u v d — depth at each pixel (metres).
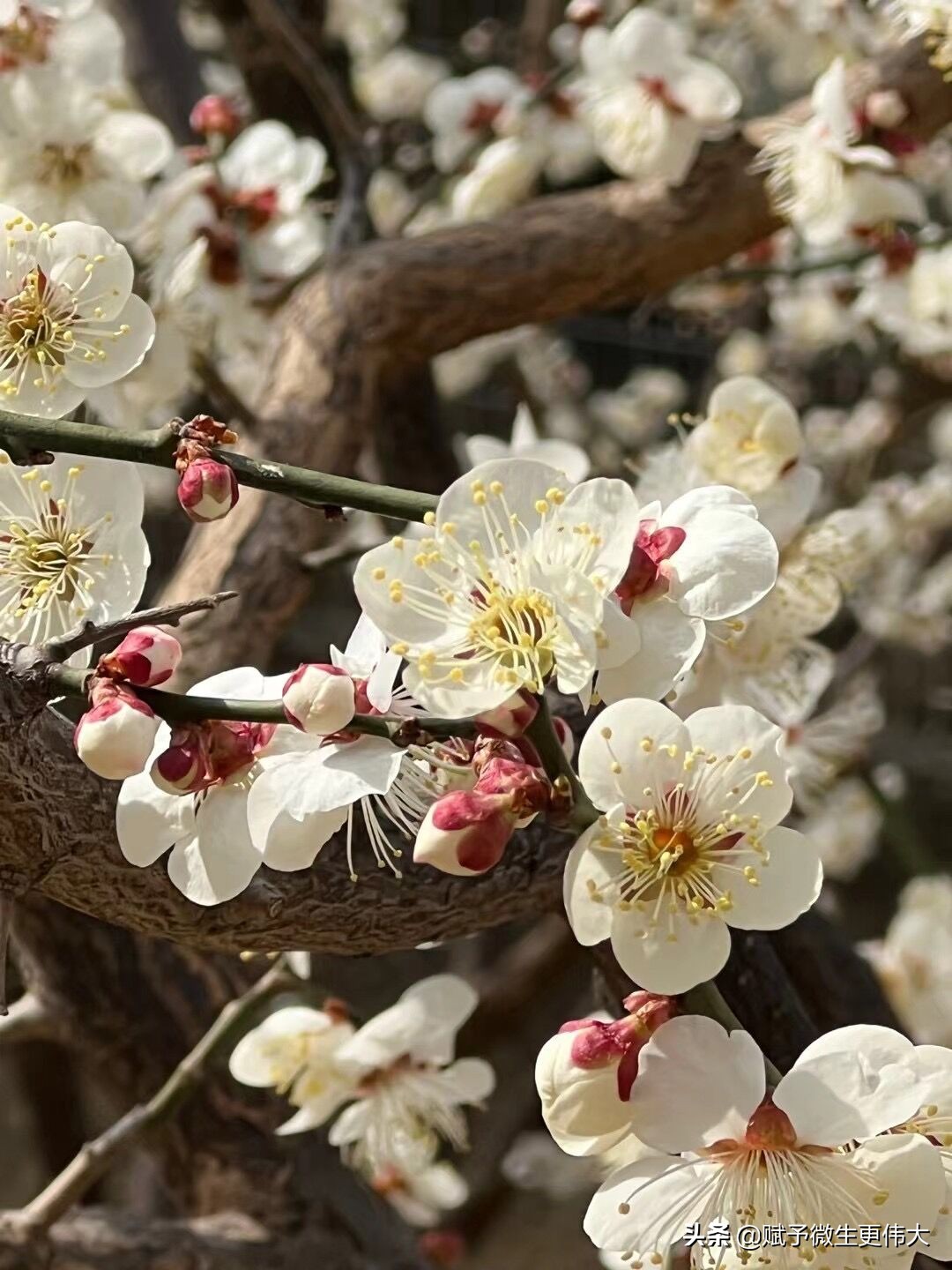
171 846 0.27
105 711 0.25
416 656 0.25
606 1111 0.26
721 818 0.26
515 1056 0.90
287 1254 0.40
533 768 0.25
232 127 0.42
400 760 0.26
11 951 0.40
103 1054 0.40
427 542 0.25
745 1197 0.26
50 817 0.27
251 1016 0.37
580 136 0.52
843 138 0.38
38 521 0.28
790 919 0.26
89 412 0.33
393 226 0.62
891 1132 0.26
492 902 0.30
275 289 0.45
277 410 0.42
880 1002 0.37
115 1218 0.40
